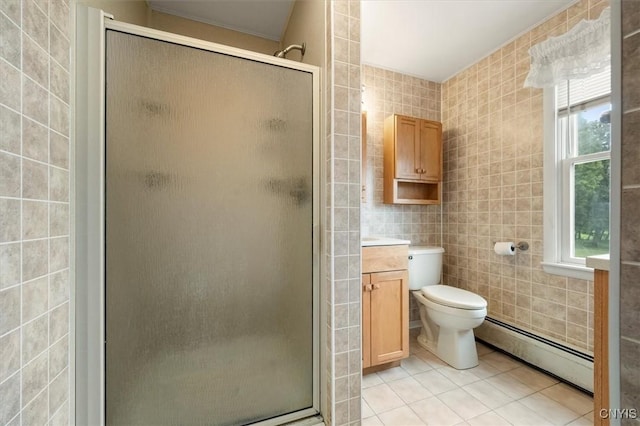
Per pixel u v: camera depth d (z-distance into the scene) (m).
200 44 1.07
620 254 0.48
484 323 2.14
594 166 1.63
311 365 1.26
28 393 0.67
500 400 1.49
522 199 1.92
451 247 2.49
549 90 1.78
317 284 1.27
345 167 1.21
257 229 1.16
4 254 0.61
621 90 0.48
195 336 1.06
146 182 0.99
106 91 0.94
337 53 1.19
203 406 1.07
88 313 0.90
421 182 2.38
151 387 1.00
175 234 1.03
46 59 0.75
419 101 2.51
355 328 1.21
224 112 1.10
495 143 2.11
